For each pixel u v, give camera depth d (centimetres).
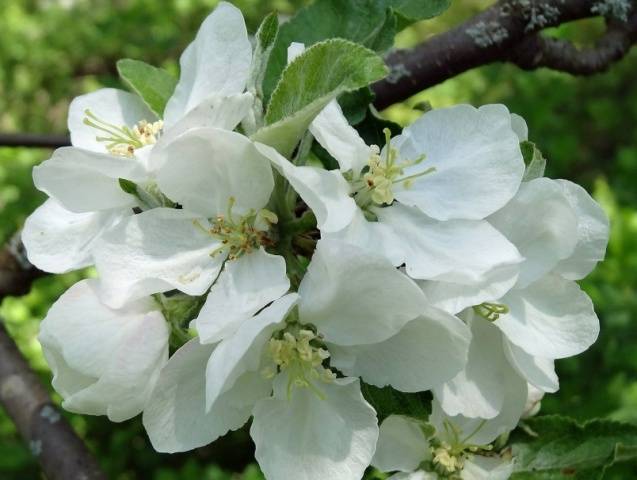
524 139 22
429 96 60
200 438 20
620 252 41
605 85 68
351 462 20
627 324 39
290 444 20
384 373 20
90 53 65
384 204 21
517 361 21
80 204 21
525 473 24
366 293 19
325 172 20
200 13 64
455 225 21
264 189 20
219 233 21
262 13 62
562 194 21
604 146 69
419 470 23
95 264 20
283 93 20
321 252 19
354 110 23
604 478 28
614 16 27
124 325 20
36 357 45
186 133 19
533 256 21
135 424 49
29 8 73
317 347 20
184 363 20
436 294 20
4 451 45
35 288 47
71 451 26
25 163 54
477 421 23
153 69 24
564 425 24
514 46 27
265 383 20
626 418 33
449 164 21
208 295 20
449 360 20
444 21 70
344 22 25
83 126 24
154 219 21
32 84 66
